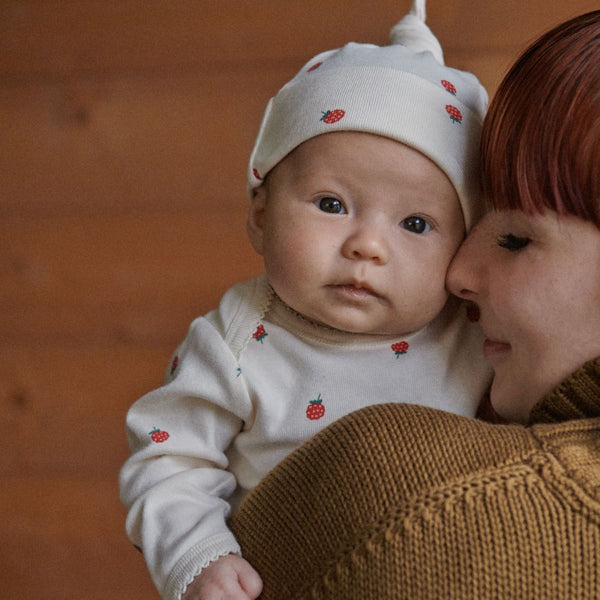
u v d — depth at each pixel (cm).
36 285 180
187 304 173
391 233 62
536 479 46
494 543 44
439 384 69
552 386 53
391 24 165
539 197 51
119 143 177
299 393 68
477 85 71
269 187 68
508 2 156
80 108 179
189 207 174
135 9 177
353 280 62
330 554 48
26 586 175
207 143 173
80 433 176
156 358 174
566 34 54
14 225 181
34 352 179
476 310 69
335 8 168
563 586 43
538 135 52
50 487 177
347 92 64
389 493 47
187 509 64
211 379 69
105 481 175
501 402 57
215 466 70
